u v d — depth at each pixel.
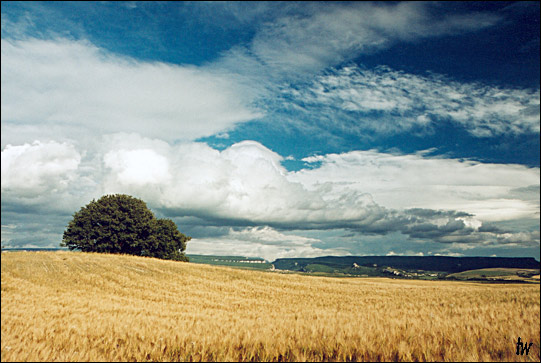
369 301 34.31
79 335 12.48
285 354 10.14
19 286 34.09
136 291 37.59
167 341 11.34
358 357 9.53
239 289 44.12
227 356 9.65
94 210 82.00
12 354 9.96
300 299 36.22
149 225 84.62
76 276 44.81
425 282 91.25
